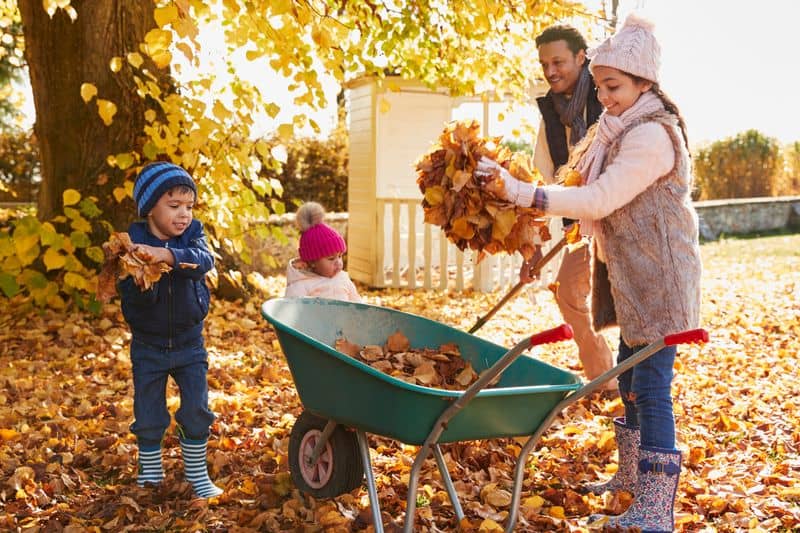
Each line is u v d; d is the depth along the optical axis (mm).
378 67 8133
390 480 4215
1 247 7387
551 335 2820
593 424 5246
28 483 4090
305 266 5199
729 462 4648
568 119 5172
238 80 7289
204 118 7090
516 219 3301
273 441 4770
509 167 3369
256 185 7797
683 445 4883
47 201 8672
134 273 3580
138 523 3682
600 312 3869
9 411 5277
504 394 3230
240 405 5492
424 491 4035
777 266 14844
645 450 3537
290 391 6059
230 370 6535
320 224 5184
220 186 7816
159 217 3881
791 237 20547
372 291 12367
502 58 9336
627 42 3473
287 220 13812
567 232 4137
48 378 6176
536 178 3486
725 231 21500
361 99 13258
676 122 3506
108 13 8391
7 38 11297
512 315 9969
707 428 5320
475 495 4039
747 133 26516
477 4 7496
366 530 3553
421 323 4230
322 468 3855
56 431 4961
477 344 4031
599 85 3582
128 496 3891
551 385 3480
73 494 4047
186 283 3963
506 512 3719
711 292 11633
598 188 3412
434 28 8344
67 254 8359
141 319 3928
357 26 7398
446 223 3330
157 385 4004
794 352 7730
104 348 7113
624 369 3209
